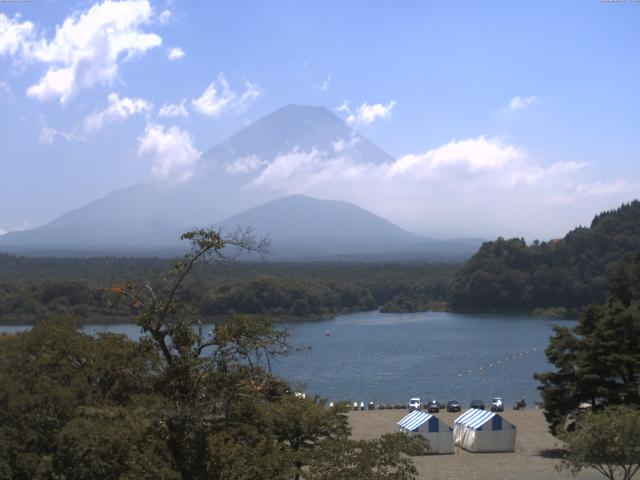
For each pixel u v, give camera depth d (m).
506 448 60.34
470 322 199.12
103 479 24.03
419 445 26.27
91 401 28.03
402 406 88.69
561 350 58.19
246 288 171.38
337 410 41.09
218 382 24.00
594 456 36.66
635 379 56.53
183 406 23.47
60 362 30.56
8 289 145.38
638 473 47.81
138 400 24.88
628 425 35.31
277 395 28.08
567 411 57.44
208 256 24.34
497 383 106.75
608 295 91.00
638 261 153.12
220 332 24.12
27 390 28.08
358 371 118.81
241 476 22.94
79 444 23.70
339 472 24.77
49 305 137.50
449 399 95.38
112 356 29.98
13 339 34.69
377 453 25.27
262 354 24.84
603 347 55.34
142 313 24.22
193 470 22.98
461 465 54.31
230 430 23.98
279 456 23.86
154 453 22.56
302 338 164.50
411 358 132.25
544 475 49.56
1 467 25.44
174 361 24.31
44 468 25.03
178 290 26.14
